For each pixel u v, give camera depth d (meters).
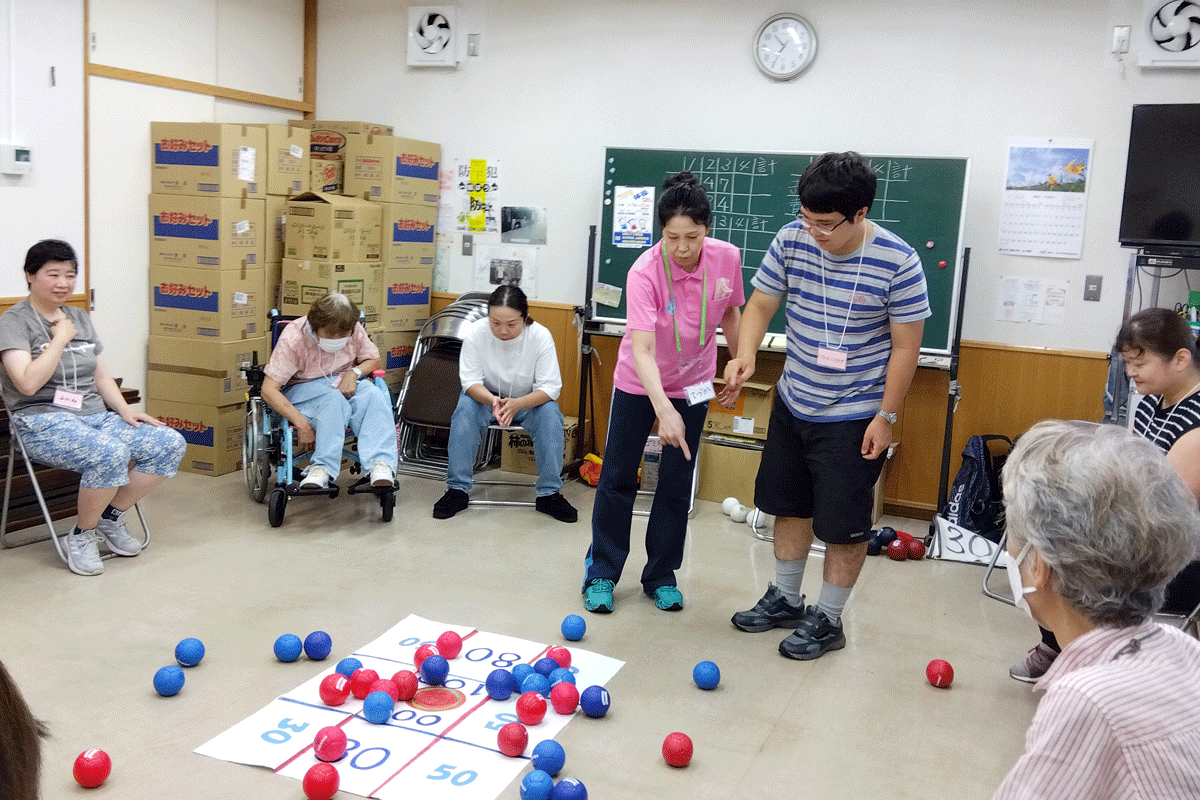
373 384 4.40
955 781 2.34
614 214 5.10
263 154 4.93
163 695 2.56
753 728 2.56
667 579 3.46
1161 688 0.99
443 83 5.62
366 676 2.57
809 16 4.75
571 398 5.48
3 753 0.89
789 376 3.00
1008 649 3.20
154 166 4.84
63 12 4.36
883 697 2.79
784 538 3.19
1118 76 4.26
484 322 4.47
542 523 4.36
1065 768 0.99
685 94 5.07
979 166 4.52
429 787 2.16
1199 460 2.47
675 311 3.12
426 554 3.85
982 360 4.58
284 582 3.46
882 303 2.82
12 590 3.28
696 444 3.35
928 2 4.53
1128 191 3.94
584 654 2.96
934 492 4.75
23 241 4.29
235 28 5.32
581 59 5.26
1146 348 2.75
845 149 4.76
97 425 3.63
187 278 4.82
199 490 4.62
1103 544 1.01
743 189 4.86
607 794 2.19
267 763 2.24
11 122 4.19
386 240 5.29
